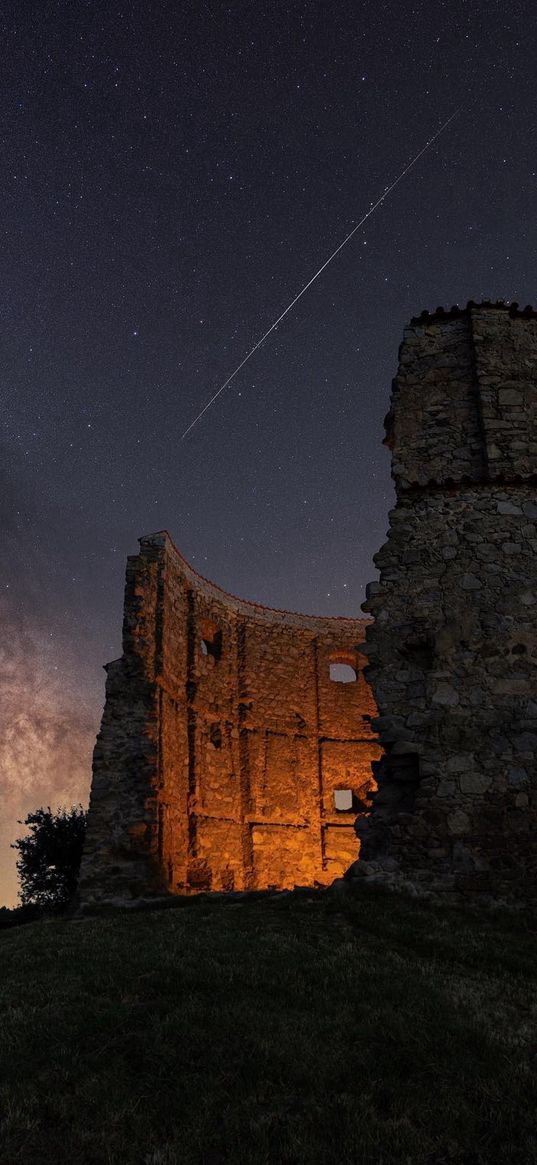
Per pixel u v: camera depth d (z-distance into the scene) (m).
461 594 12.11
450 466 13.18
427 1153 4.39
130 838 17.19
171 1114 4.74
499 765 11.04
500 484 12.82
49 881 21.02
